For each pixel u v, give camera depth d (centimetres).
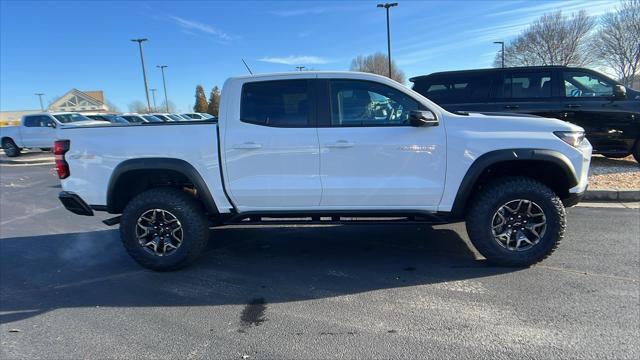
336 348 288
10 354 293
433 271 416
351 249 488
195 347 296
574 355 270
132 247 429
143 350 294
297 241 524
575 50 4069
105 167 425
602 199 651
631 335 290
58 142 434
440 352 279
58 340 311
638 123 806
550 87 831
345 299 363
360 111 412
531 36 4309
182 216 421
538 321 313
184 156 415
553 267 409
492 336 295
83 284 416
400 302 353
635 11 3509
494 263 419
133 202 424
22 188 1042
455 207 407
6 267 470
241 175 416
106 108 5981
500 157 391
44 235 598
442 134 400
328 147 405
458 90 865
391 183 407
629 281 374
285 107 414
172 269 436
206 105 7188
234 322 330
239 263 457
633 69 3566
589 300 342
